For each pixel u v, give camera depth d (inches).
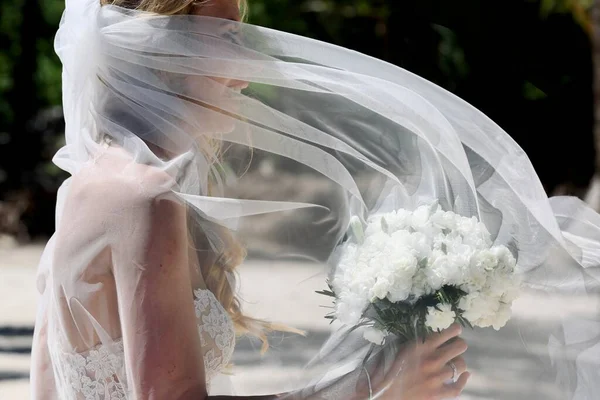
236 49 97.7
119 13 96.6
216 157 100.7
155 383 82.0
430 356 92.6
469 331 98.9
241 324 98.5
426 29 812.0
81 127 97.8
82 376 89.9
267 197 101.3
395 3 797.9
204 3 97.3
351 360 94.3
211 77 97.2
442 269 94.5
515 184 105.7
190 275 90.0
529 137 864.3
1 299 426.6
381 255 96.2
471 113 109.3
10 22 842.2
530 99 863.1
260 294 98.6
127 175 88.3
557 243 102.7
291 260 99.9
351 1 793.6
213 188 100.8
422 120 104.7
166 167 89.0
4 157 757.9
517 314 100.2
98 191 88.6
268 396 86.1
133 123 94.6
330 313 98.3
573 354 100.1
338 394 88.4
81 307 88.2
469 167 104.8
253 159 102.3
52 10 853.2
